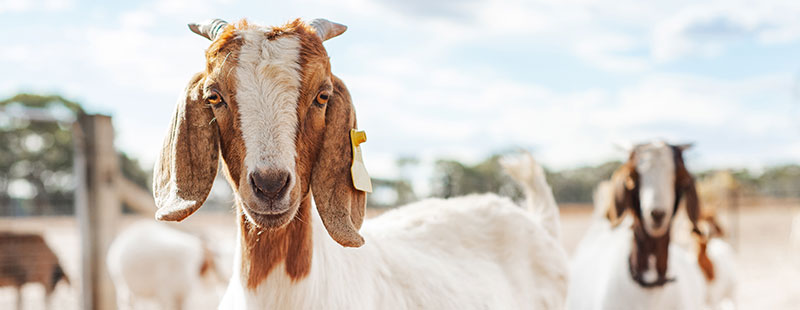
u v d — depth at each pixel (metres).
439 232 3.28
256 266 2.14
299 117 1.92
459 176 12.43
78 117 6.39
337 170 2.10
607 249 5.49
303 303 2.15
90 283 6.34
